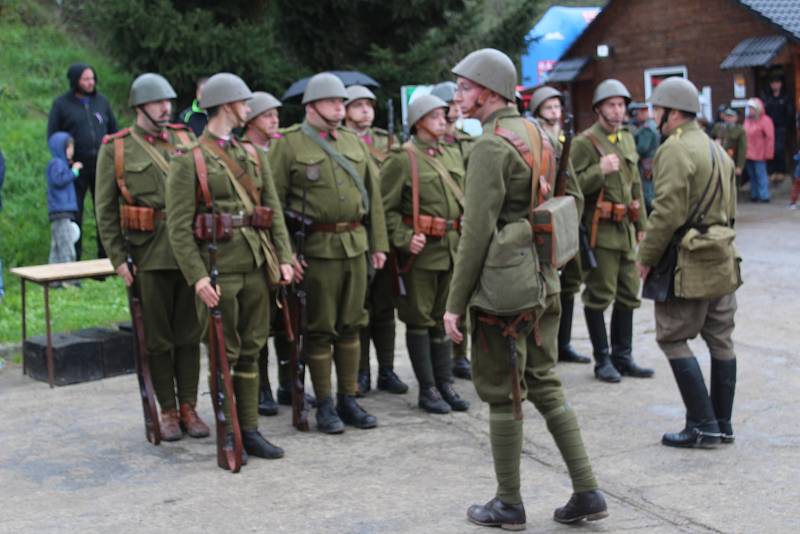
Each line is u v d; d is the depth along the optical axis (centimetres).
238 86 617
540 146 489
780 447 622
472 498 547
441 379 743
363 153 700
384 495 555
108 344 857
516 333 479
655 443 638
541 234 477
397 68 1576
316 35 1659
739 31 2184
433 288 732
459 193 735
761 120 1972
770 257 1344
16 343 932
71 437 681
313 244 670
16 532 511
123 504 549
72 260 1152
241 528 509
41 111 1656
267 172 635
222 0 1648
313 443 657
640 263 625
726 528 495
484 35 1712
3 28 1891
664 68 2341
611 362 819
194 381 686
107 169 669
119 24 1509
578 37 2483
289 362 738
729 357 630
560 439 498
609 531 495
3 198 1340
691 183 606
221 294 604
